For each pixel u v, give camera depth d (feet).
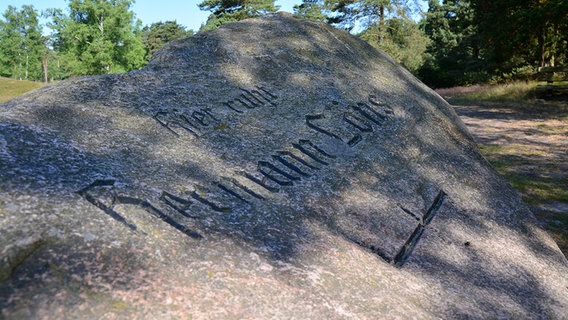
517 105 42.78
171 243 6.34
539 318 8.34
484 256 9.96
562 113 35.42
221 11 124.77
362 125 13.33
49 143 7.72
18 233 5.40
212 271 6.08
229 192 8.45
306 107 13.04
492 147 24.17
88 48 94.32
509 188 14.21
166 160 8.70
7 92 121.60
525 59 83.92
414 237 9.83
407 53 102.68
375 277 7.55
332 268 7.25
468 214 11.77
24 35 188.24
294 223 8.29
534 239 11.74
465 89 69.21
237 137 10.66
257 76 13.85
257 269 6.49
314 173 10.34
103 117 9.45
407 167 12.56
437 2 141.79
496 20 65.72
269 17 19.01
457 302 7.91
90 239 5.75
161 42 200.44
